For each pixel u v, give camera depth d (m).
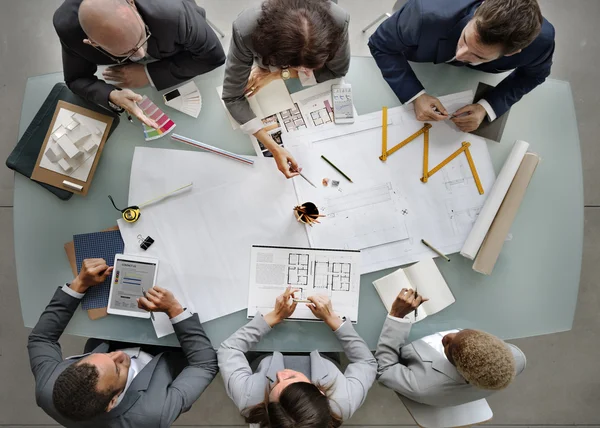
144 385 1.46
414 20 1.42
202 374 1.48
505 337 1.60
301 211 1.53
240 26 1.27
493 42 1.22
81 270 1.50
